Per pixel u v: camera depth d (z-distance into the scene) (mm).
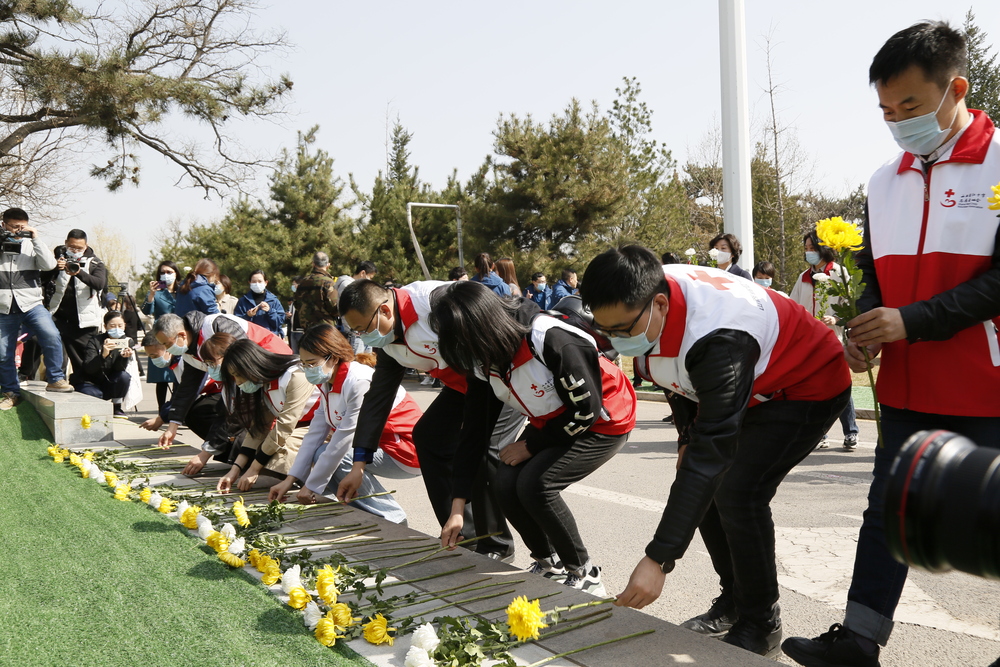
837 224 2299
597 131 23203
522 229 23516
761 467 2408
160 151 19562
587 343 2924
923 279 2291
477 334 2793
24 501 4168
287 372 4254
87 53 16344
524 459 3133
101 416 6125
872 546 2316
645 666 2162
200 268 8781
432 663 2092
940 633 2926
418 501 5395
